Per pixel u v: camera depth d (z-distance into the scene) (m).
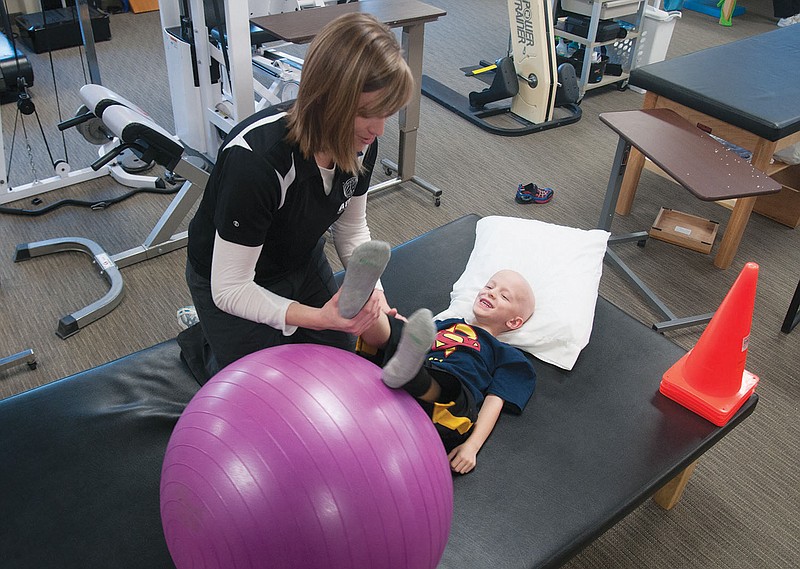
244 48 2.70
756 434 2.10
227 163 1.19
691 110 2.75
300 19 2.71
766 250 2.96
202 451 1.06
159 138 2.28
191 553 1.07
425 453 1.13
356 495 1.02
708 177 2.21
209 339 1.58
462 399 1.50
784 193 3.06
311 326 1.25
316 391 1.10
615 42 4.06
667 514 1.85
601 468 1.53
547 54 3.65
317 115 1.10
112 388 1.68
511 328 1.86
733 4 5.33
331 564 1.01
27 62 3.77
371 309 1.20
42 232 2.82
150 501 1.44
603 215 2.75
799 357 2.40
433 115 3.97
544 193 3.21
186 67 3.14
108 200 3.01
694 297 2.66
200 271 1.46
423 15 2.78
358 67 1.03
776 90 2.72
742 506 1.88
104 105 2.33
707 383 1.65
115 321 2.40
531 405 1.68
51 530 1.38
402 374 1.14
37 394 1.64
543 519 1.42
